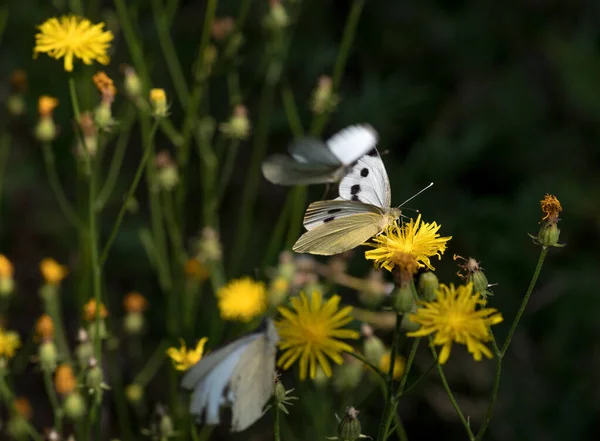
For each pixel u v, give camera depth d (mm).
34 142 11359
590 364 9953
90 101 8195
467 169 11578
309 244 5418
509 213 10680
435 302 4238
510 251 10461
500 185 11523
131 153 11625
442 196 10883
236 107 8336
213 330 7867
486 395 9742
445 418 9555
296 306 4402
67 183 11391
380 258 4707
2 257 7555
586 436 9672
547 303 10305
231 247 11008
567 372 9992
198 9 12453
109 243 6031
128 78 7684
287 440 7539
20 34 11930
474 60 12180
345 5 12562
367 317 7723
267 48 8836
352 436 4453
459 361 9789
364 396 7594
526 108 11711
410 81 12180
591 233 10703
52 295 7539
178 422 7656
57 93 11492
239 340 4047
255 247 10891
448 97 12039
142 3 9727
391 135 11492
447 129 11789
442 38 12234
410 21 12344
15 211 11102
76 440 7426
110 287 10594
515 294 10398
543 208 4559
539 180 11094
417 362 9523
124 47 11469
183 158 8234
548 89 11867
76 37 6039
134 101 7695
